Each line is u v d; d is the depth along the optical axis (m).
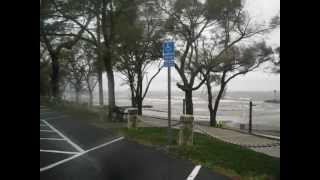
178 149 14.94
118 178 10.39
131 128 21.81
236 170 12.07
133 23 32.75
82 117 29.22
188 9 35.81
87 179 10.14
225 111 70.75
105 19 28.08
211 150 15.38
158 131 20.78
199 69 37.28
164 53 15.06
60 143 16.12
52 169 11.09
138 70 40.88
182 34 36.66
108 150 14.68
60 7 28.50
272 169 12.40
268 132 31.91
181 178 10.62
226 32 36.56
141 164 12.24
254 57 37.72
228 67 37.81
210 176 10.98
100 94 39.44
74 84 62.41
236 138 22.64
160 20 36.41
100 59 31.38
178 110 63.59
